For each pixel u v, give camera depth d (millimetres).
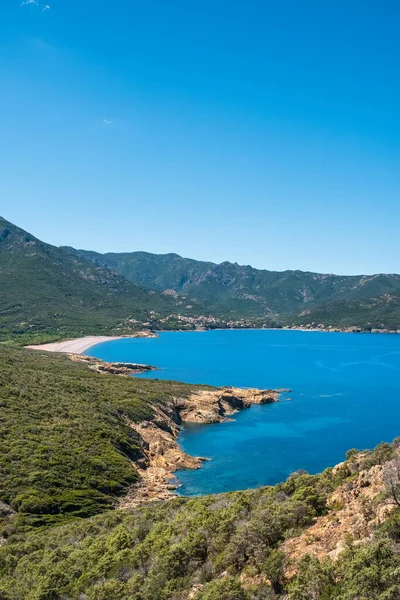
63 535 32156
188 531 22438
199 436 81938
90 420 66125
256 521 18562
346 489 20125
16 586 22781
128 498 50781
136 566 21078
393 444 24875
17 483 45000
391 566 12375
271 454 71500
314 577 13344
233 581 15227
